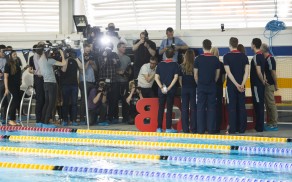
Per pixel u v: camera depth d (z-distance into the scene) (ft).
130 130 126.21
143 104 125.39
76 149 98.84
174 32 159.33
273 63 127.85
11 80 131.54
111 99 142.61
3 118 146.00
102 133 124.06
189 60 121.39
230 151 98.17
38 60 131.13
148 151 97.35
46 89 129.59
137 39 156.97
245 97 128.67
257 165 83.87
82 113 140.56
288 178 73.00
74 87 137.49
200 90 118.73
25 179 70.74
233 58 118.52
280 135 118.73
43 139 113.09
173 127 129.90
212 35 156.87
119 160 87.66
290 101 151.12
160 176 73.51
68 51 134.62
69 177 72.18
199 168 80.79
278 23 149.28
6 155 92.43
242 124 121.29
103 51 142.51
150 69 136.98
